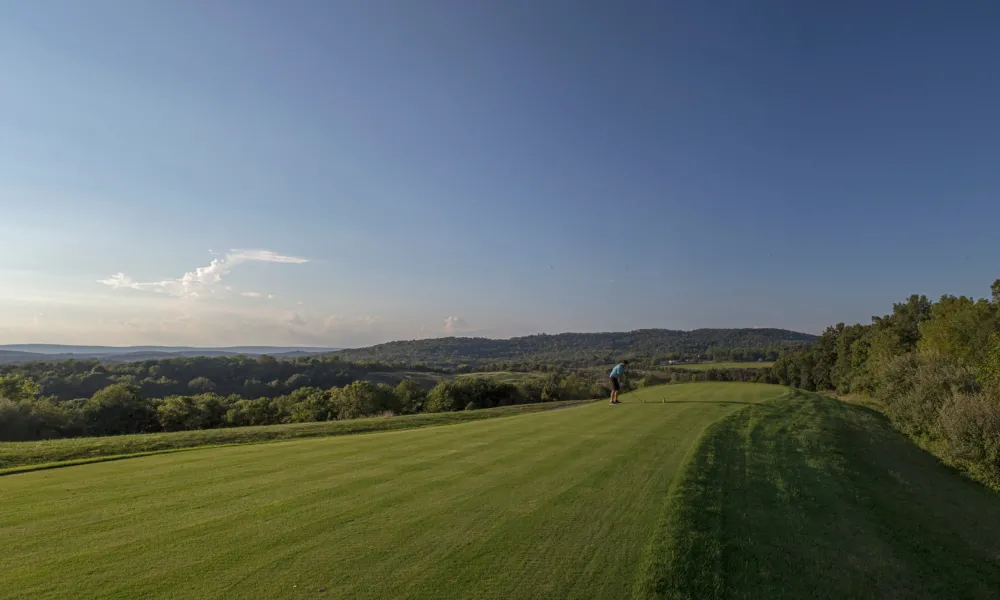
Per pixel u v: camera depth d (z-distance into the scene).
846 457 14.16
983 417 16.31
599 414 19.06
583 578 5.56
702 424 16.14
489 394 61.12
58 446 14.53
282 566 5.64
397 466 10.65
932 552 8.60
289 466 10.73
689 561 6.11
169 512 7.48
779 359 93.06
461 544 6.36
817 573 6.65
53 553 5.91
